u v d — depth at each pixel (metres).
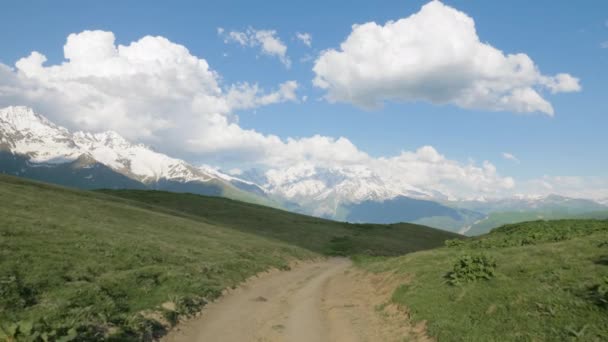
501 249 30.83
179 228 54.19
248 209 105.56
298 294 30.69
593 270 18.92
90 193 72.31
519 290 18.56
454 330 16.31
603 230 34.59
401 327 19.45
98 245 30.55
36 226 31.36
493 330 15.38
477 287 20.56
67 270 22.98
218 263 35.97
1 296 17.38
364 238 90.31
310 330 20.14
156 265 29.25
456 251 34.75
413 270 28.84
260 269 40.19
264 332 19.67
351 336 19.11
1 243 24.41
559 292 17.06
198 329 19.86
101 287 21.17
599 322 13.68
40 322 15.53
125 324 17.64
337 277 40.50
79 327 15.89
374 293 29.03
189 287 25.47
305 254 60.38
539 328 14.45
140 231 43.69
